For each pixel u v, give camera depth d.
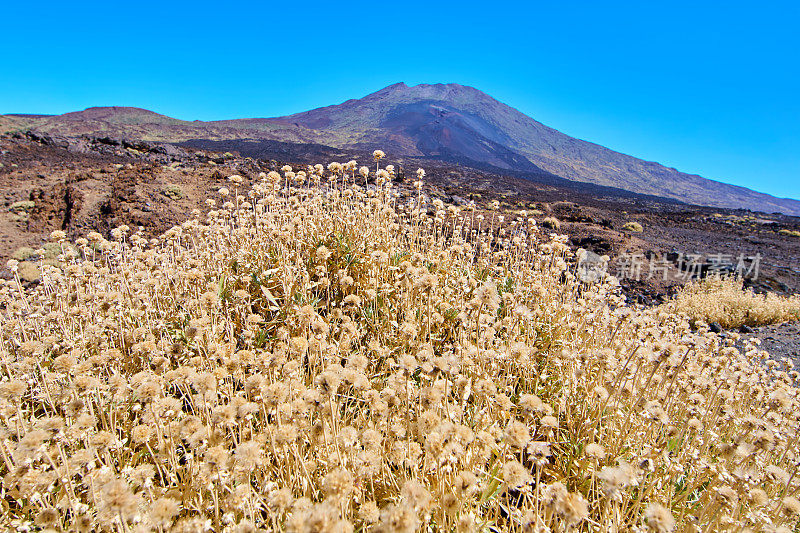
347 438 1.78
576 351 3.01
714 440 2.65
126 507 1.43
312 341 2.53
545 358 3.32
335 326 3.17
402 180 18.89
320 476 1.97
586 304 3.78
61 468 1.89
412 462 1.82
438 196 18.06
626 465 1.84
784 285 12.84
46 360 2.97
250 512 1.60
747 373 3.55
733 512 1.95
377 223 4.71
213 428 2.05
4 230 11.79
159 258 4.73
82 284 4.09
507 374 2.81
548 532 1.48
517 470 1.64
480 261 5.36
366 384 2.11
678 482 2.30
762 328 8.58
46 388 2.39
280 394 1.91
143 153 24.19
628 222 24.86
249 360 2.30
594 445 1.93
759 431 2.28
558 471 2.36
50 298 3.94
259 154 57.28
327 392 1.82
